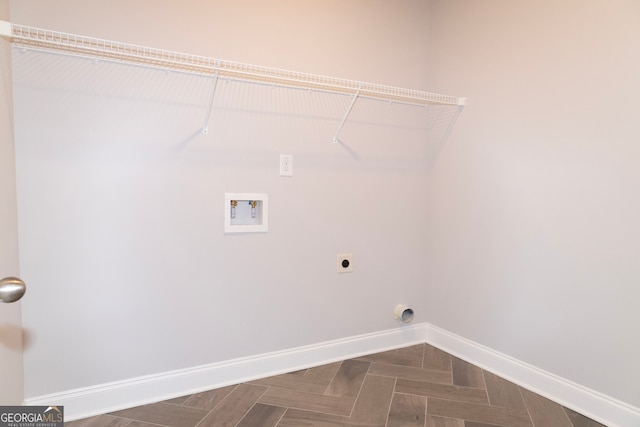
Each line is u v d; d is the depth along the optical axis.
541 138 1.96
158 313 1.92
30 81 1.62
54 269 1.70
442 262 2.59
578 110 1.80
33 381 1.68
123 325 1.85
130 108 1.81
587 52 1.76
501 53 2.15
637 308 1.62
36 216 1.66
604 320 1.73
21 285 1.01
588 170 1.77
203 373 2.03
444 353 2.53
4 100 1.50
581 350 1.82
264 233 2.16
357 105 2.39
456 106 2.45
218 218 2.03
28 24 1.60
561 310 1.90
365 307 2.50
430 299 2.70
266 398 1.95
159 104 1.87
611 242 1.69
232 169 2.04
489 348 2.27
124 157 1.81
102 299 1.80
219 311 2.06
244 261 2.11
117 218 1.81
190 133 1.94
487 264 2.27
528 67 2.02
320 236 2.32
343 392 2.01
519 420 1.75
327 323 2.37
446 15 2.51
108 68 1.76
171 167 1.91
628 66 1.62
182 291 1.97
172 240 1.93
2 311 1.46
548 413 1.81
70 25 1.67
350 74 2.35
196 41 1.92
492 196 2.23
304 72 2.20
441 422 1.74
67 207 1.71
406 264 2.63
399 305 2.60
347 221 2.40
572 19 1.81
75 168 1.72
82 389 1.78
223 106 2.01
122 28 1.76
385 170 2.51
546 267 1.96
